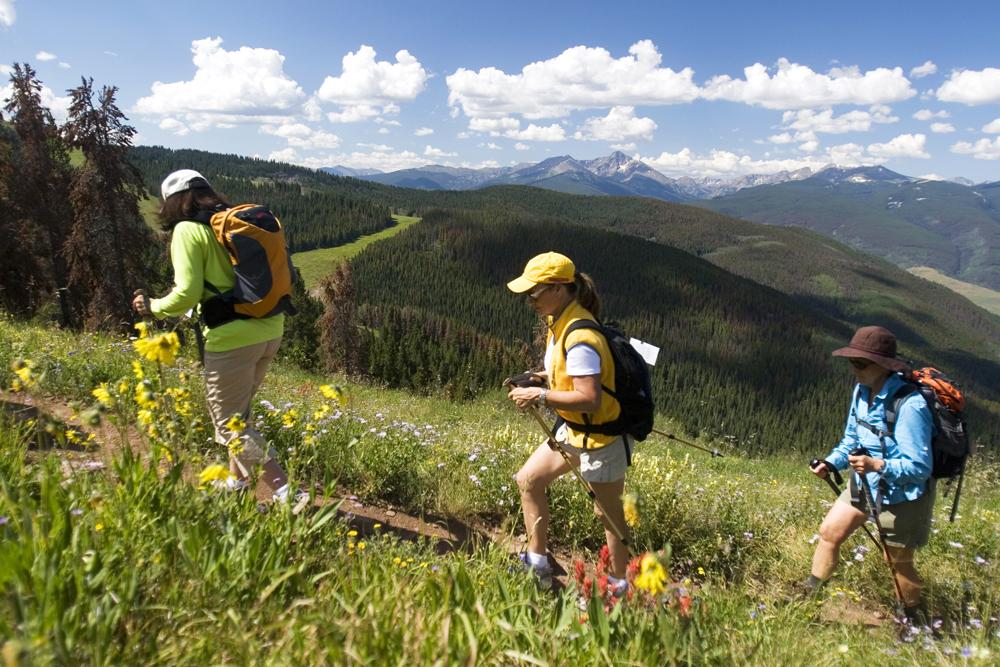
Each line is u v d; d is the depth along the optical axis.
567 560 4.19
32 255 24.39
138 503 2.20
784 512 5.95
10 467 2.55
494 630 2.01
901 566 3.92
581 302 3.37
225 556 2.08
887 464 3.76
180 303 3.16
